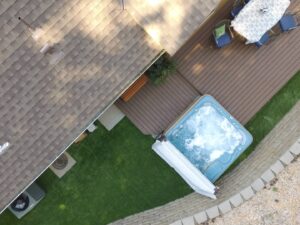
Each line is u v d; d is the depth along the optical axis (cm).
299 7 1825
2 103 1397
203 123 1778
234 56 1825
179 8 1370
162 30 1401
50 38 1359
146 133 1822
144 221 1769
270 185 1680
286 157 1675
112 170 1828
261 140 1848
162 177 1836
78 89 1459
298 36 1828
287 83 1852
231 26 1719
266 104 1850
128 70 1477
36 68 1387
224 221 1661
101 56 1431
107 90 1489
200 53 1812
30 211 1819
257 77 1833
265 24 1656
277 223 1669
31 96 1419
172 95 1825
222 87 1828
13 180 1520
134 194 1834
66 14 1343
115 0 1362
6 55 1340
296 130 1738
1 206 1542
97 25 1386
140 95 1816
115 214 1828
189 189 1834
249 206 1669
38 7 1307
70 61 1409
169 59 1741
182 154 1727
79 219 1825
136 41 1438
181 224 1647
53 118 1473
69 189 1827
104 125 1817
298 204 1675
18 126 1446
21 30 1319
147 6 1367
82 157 1823
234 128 1783
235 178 1792
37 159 1514
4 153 1466
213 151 1794
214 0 1362
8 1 1272
